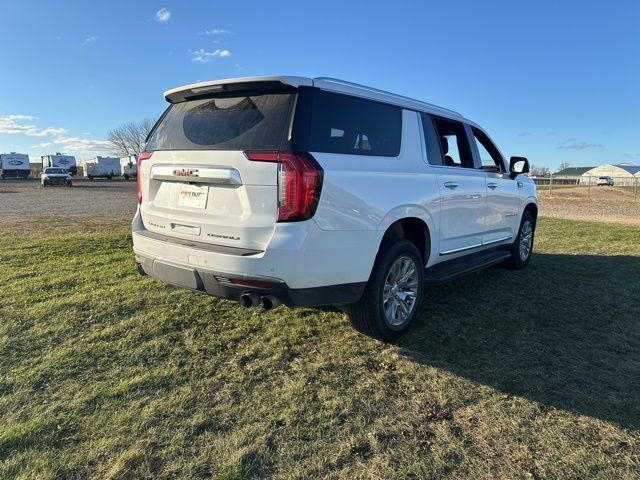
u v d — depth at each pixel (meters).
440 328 4.02
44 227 10.58
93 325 3.94
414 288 3.88
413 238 4.18
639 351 3.59
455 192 4.39
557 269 6.28
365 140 3.50
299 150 2.94
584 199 29.66
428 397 2.88
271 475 2.18
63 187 38.09
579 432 2.53
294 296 3.01
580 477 2.18
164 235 3.60
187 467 2.22
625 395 2.93
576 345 3.69
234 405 2.76
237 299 3.09
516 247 6.04
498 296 4.97
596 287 5.35
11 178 58.78
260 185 2.97
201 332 3.84
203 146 3.28
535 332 3.95
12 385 2.94
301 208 2.91
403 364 3.32
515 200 5.77
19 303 4.46
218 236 3.18
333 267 3.13
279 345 3.62
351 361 3.36
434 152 4.27
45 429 2.48
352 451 2.36
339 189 3.10
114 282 5.23
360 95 3.51
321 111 3.15
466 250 4.82
